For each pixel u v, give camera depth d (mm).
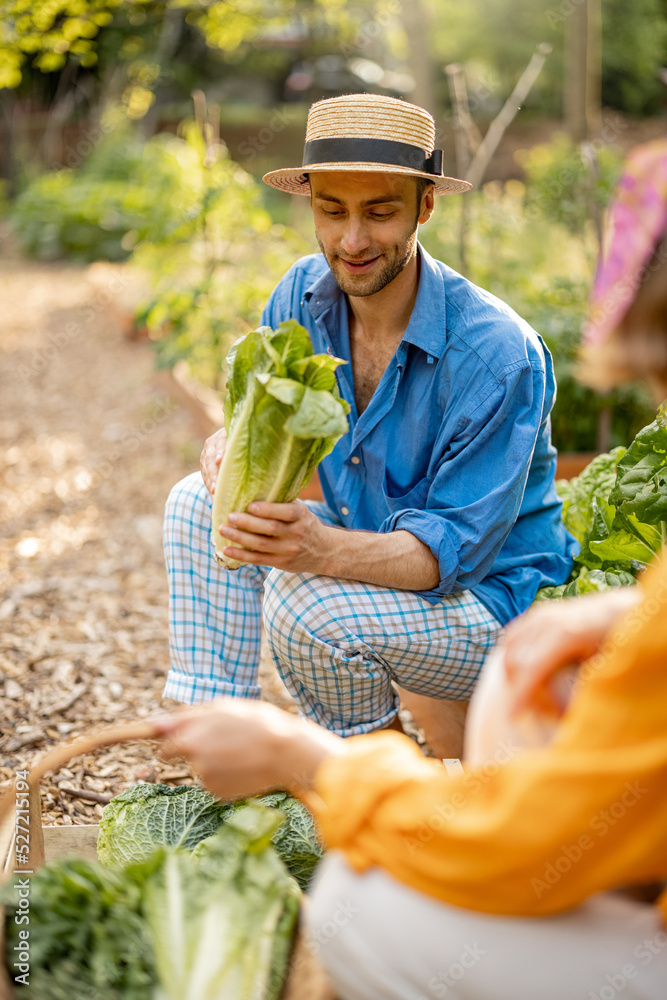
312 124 2242
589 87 8891
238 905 1618
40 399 7191
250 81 23906
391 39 21531
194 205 6367
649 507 2361
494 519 2258
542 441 2467
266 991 1535
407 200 2229
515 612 2410
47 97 20031
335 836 1360
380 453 2439
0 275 12820
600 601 1379
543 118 24391
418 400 2383
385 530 2373
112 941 1560
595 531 2604
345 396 2514
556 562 2527
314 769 1436
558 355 4746
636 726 1152
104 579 4188
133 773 2660
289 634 2227
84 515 5020
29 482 5500
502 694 1390
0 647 3459
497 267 6434
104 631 3656
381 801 1326
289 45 21625
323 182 2217
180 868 1665
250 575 2477
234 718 1453
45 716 2996
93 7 6414
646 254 1199
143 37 16109
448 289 2383
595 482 2854
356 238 2225
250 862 1686
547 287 5648
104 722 2973
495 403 2271
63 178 15383
